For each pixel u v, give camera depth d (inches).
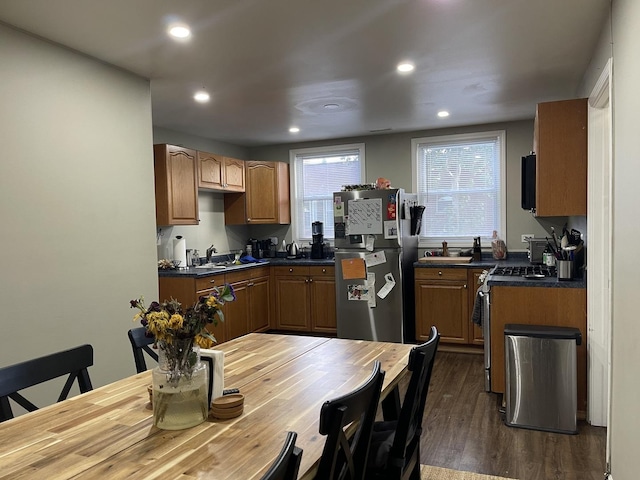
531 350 117.0
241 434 54.8
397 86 145.9
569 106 123.3
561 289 124.6
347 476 60.2
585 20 100.1
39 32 100.4
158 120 186.1
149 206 132.0
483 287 144.9
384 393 69.0
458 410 130.4
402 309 187.3
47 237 103.9
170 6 90.2
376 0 89.2
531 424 118.0
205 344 60.4
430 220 221.1
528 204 155.6
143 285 129.3
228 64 122.7
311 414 60.3
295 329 221.8
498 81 142.5
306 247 243.8
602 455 104.0
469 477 95.9
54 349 105.0
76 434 55.6
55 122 106.0
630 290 78.4
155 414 57.1
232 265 209.5
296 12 94.2
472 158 212.5
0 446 52.7
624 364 82.7
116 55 114.7
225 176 211.2
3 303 95.2
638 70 73.1
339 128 208.8
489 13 96.3
